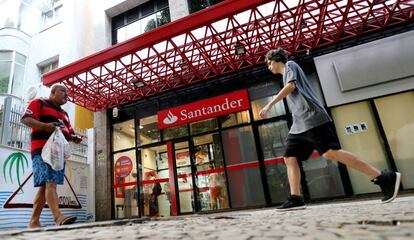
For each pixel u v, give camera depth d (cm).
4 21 1057
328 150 221
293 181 245
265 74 671
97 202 741
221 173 648
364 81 559
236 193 620
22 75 971
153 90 712
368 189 531
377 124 546
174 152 716
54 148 229
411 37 544
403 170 514
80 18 945
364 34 580
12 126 530
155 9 879
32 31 1030
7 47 954
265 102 655
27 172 533
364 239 32
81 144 766
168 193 702
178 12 796
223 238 44
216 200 637
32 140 239
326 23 594
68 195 657
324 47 621
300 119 239
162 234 59
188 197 672
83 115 796
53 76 620
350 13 553
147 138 755
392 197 199
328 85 587
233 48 587
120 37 906
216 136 677
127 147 775
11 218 487
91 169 763
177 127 726
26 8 1072
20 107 560
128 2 887
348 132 563
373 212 92
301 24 534
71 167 688
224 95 684
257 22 516
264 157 620
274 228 56
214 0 797
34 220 224
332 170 561
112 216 733
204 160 674
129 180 746
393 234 34
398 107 541
